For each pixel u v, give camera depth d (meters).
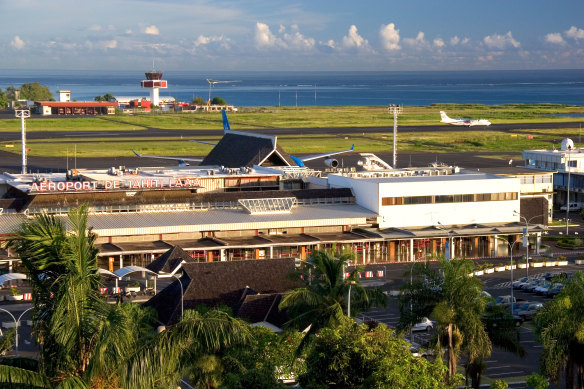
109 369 48.19
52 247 50.06
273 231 168.38
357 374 65.50
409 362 64.44
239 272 113.50
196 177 195.00
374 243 169.50
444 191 179.50
